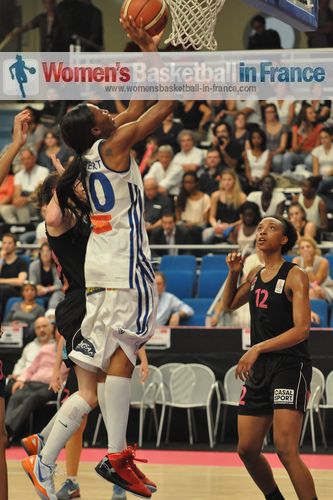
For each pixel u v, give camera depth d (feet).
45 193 24.27
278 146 53.98
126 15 19.34
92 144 19.21
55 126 59.93
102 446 39.27
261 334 21.95
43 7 70.69
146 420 40.75
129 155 19.16
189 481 30.12
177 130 56.13
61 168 21.66
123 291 19.02
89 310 19.42
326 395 38.22
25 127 19.44
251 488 28.58
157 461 35.19
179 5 21.94
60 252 21.27
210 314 41.75
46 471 19.75
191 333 39.78
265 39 62.90
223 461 35.24
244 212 46.93
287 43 68.03
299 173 52.85
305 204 49.06
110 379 19.20
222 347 39.55
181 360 39.75
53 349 40.34
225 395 39.27
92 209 19.35
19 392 39.83
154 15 19.31
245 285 23.52
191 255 48.01
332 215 50.24
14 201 55.21
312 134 53.88
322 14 63.05
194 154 53.52
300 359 21.50
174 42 22.08
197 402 39.40
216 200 49.80
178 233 48.75
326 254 46.57
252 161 52.95
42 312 43.39
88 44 64.64
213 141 54.85
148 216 50.31
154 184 50.67
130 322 19.08
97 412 39.75
